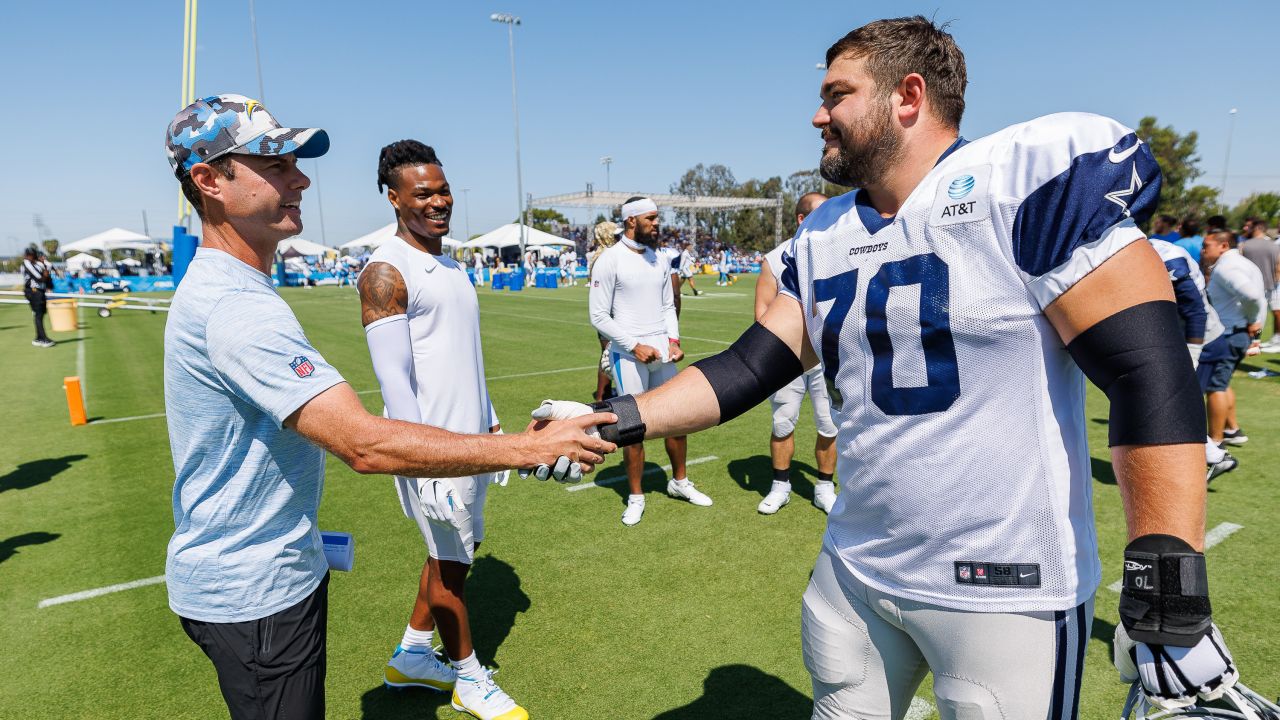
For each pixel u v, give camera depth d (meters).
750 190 68.25
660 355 4.34
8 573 3.77
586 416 1.50
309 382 1.37
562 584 3.57
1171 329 1.06
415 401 2.24
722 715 2.56
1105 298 1.06
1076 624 1.23
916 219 1.24
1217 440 5.45
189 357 1.43
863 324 1.33
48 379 9.52
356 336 13.36
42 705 2.66
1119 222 1.07
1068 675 1.24
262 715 1.58
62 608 3.39
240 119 1.45
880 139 1.30
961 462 1.23
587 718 2.57
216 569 1.51
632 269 4.29
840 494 1.52
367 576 3.70
